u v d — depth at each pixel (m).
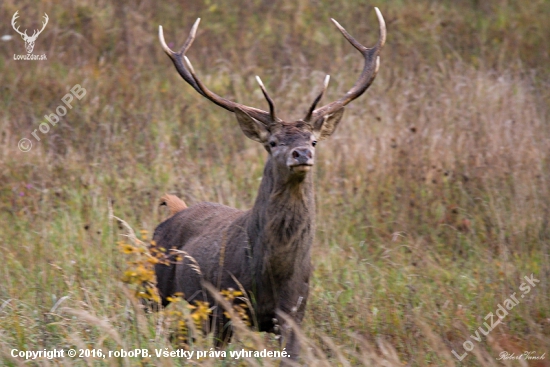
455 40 45.91
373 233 28.56
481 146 32.53
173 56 21.61
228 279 19.47
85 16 45.09
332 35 46.66
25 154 32.69
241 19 47.91
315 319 21.94
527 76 39.94
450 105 35.81
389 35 46.53
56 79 39.31
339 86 38.34
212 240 20.39
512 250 26.69
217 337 19.53
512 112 35.00
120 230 27.44
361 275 24.69
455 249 27.81
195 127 36.06
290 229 18.69
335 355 19.52
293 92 38.06
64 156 33.16
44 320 19.48
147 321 19.44
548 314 22.42
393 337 21.48
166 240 22.48
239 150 34.50
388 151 32.38
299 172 17.88
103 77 39.81
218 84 40.19
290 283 19.12
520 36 46.62
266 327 19.77
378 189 30.22
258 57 43.62
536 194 28.89
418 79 39.28
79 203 29.58
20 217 28.84
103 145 33.34
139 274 18.69
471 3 51.59
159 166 32.09
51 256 25.16
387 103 36.69
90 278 23.55
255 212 19.25
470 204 29.70
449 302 23.08
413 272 25.42
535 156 31.47
